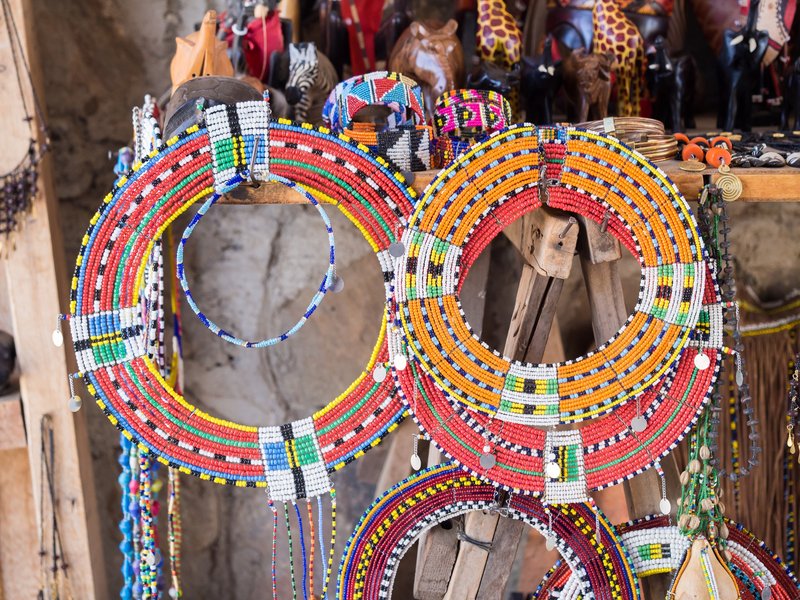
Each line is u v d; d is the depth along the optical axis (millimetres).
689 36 1641
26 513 1598
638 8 1503
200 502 1831
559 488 1131
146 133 1175
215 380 1784
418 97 1130
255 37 1336
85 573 1539
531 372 1090
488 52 1417
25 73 1374
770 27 1427
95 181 1676
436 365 1064
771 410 1680
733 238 1755
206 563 1853
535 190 1060
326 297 1767
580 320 1752
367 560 1232
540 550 1796
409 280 1043
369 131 1107
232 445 1115
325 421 1127
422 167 1115
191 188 1047
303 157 1033
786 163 1134
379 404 1128
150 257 1126
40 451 1472
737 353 1101
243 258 1748
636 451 1133
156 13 1646
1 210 1388
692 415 1125
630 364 1091
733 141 1308
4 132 1378
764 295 1776
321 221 1740
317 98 1367
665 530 1238
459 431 1114
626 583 1219
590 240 1101
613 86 1463
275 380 1795
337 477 1826
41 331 1440
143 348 1090
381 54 1497
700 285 1065
